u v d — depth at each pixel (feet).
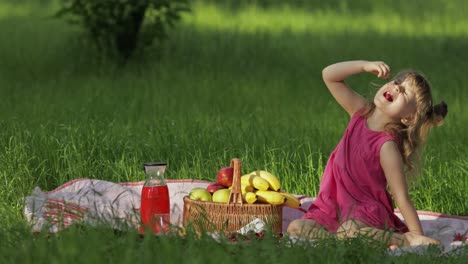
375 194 33.96
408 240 32.37
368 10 137.90
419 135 33.99
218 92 75.66
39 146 44.47
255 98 73.15
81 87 75.97
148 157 45.70
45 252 26.86
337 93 35.58
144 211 32.91
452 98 72.95
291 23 124.26
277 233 32.14
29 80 79.56
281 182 43.04
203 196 33.47
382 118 34.19
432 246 29.84
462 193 41.81
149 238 27.81
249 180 33.63
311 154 44.62
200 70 87.30
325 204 34.32
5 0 135.44
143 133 51.39
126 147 45.91
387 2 143.23
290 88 78.74
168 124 53.57
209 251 27.48
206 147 47.52
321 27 121.19
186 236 29.25
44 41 100.53
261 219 32.42
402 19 130.41
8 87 74.49
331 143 51.60
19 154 42.65
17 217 34.88
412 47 105.09
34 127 51.21
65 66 87.04
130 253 26.40
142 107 65.26
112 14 86.63
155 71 85.30
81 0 86.84
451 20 130.62
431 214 37.88
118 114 59.11
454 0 144.97
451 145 50.70
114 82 79.00
